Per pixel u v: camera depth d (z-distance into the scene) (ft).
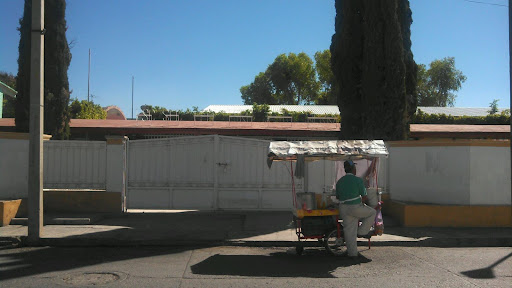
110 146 36.83
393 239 28.48
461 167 33.81
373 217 24.32
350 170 24.79
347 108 44.29
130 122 60.03
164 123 59.93
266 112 77.87
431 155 35.29
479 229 31.86
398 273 20.84
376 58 41.24
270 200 38.24
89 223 32.78
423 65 182.80
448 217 32.86
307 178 37.68
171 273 20.65
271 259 23.94
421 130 57.88
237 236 29.04
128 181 37.96
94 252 25.61
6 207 31.83
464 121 71.61
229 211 37.91
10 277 19.74
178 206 38.09
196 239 28.02
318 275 20.44
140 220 34.50
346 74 44.16
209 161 38.22
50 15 46.73
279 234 29.76
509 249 27.09
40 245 27.40
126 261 23.20
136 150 38.06
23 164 35.50
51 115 46.26
